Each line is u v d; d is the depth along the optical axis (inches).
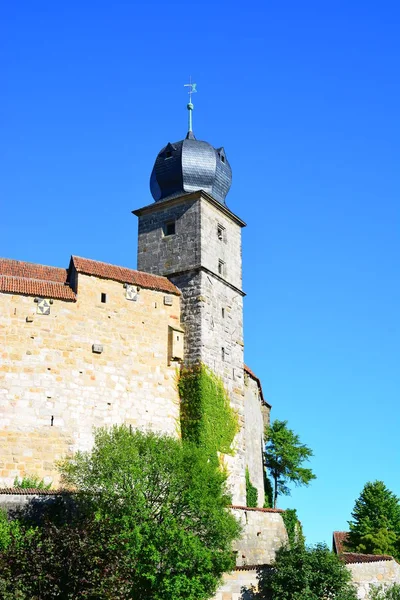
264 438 3073.3
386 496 3014.3
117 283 2393.0
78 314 2283.5
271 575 1851.6
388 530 2906.0
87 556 1348.4
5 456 2069.4
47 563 1323.8
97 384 2263.8
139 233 2696.9
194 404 2415.1
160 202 2667.3
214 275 2600.9
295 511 2508.6
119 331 2354.8
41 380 2171.5
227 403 2522.1
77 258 2375.7
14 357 2158.0
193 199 2628.0
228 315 2642.7
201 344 2465.6
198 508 1732.3
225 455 2458.2
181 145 2714.1
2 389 2118.6
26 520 1775.3
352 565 1932.8
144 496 1686.8
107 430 2175.2
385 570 1993.1
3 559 1307.8
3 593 1256.2
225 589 1787.6
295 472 3043.8
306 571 1811.0
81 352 2260.1
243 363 2669.8
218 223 2699.3
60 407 2176.4
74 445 2165.4
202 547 1646.2
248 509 2313.0
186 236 2605.8
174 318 2507.4
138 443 1870.1
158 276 2561.5
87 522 1478.8
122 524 1587.1
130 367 2347.4
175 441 1939.0
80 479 1830.7
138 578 1530.5
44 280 2322.8
